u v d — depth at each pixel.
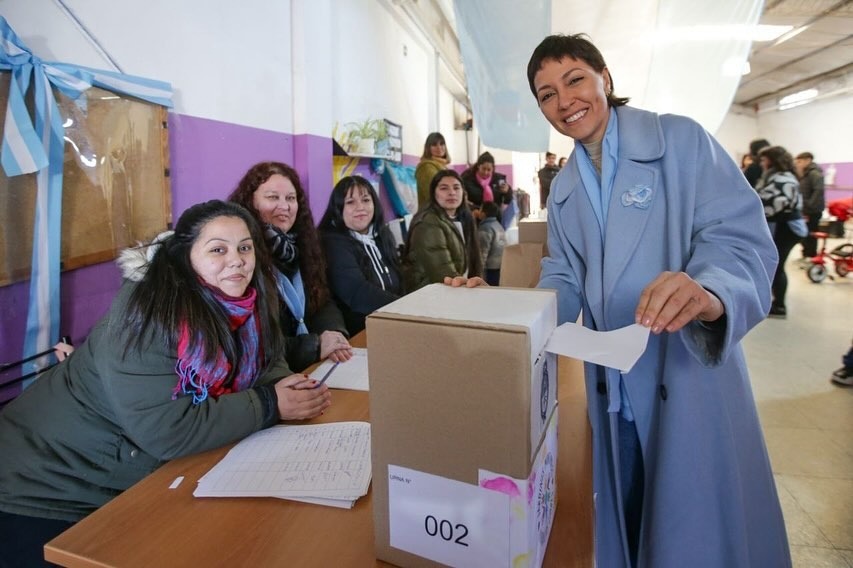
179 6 1.98
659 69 2.67
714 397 0.83
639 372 0.91
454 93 7.86
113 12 1.69
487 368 0.45
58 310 1.47
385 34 4.25
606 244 0.90
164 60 1.92
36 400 0.98
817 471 1.89
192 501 0.70
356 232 2.08
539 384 0.50
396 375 0.50
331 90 3.24
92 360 0.94
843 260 5.71
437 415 0.49
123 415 0.85
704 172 0.84
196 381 0.89
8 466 0.92
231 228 0.96
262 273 1.10
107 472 0.94
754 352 3.20
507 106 2.91
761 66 9.09
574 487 0.72
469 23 2.72
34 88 1.38
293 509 0.68
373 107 4.05
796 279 5.80
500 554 0.49
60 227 1.48
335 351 1.32
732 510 0.83
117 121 1.69
